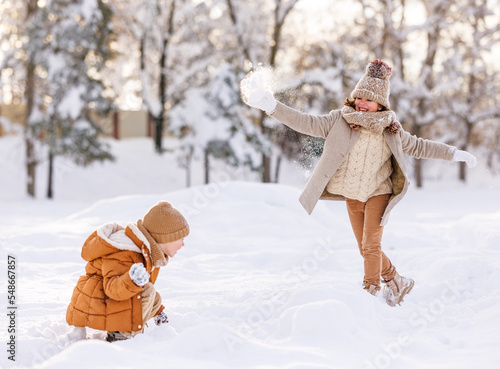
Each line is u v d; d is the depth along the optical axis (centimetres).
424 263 548
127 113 3834
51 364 236
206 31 2994
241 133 2642
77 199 2617
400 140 415
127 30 2958
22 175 2898
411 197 2630
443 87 3080
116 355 246
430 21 3000
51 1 2381
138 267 296
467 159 420
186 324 363
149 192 3055
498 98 3500
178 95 3147
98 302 312
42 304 424
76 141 2467
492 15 3181
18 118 2831
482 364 273
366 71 411
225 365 265
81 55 2425
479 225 679
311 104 2684
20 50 2492
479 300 412
